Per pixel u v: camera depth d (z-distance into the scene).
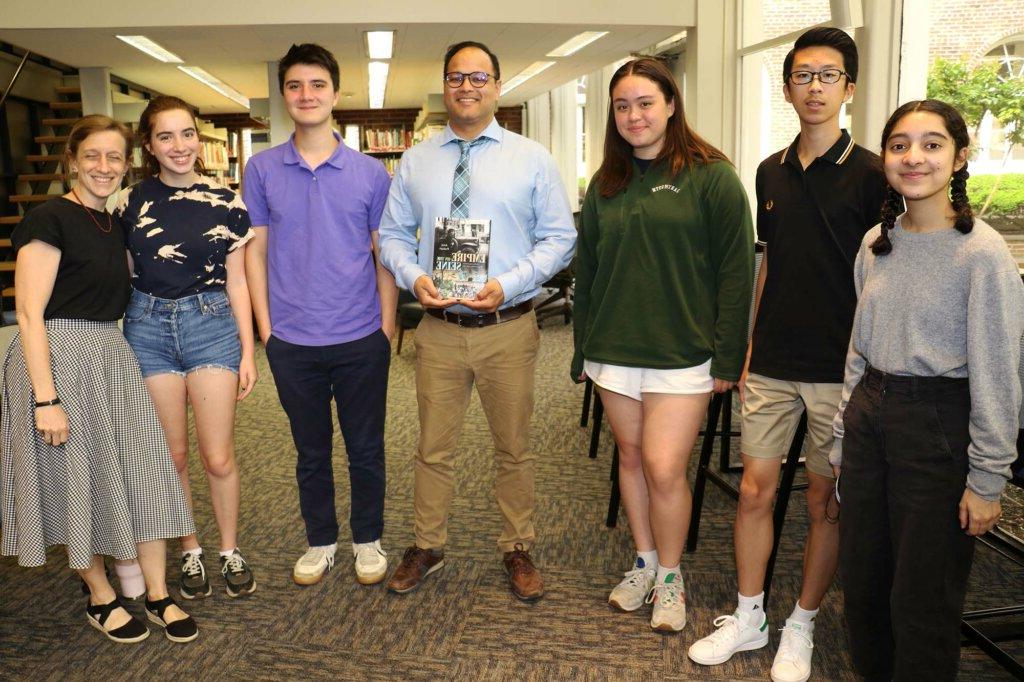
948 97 4.09
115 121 2.16
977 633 1.88
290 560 2.82
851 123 4.82
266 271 2.53
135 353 2.31
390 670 2.16
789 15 6.00
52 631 2.37
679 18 6.66
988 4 3.73
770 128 6.50
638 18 6.57
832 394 1.98
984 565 2.69
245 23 5.99
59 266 2.09
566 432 4.31
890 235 1.65
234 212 2.38
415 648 2.26
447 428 2.49
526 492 2.54
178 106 2.25
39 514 2.11
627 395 2.22
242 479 3.66
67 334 2.10
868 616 1.82
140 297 2.31
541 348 6.68
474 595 2.55
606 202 2.21
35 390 2.04
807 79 1.90
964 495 1.54
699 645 2.17
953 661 1.65
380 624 2.39
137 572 2.54
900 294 1.61
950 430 1.56
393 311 2.63
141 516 2.25
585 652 2.23
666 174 2.10
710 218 2.07
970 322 1.49
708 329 2.12
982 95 3.79
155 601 2.36
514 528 2.56
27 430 2.09
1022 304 1.50
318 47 2.36
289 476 3.71
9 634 2.35
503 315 2.36
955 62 4.02
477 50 2.22
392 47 7.37
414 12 6.16
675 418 2.16
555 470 3.71
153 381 2.33
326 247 2.41
